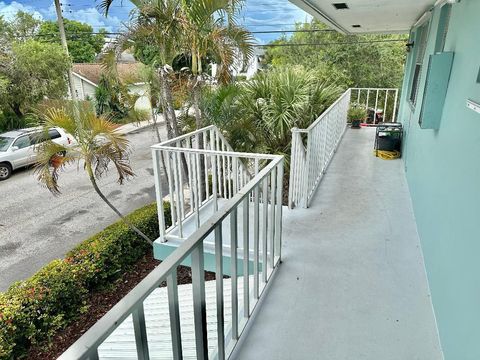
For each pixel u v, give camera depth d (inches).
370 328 72.5
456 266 63.6
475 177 58.7
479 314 48.9
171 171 123.7
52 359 132.3
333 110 207.0
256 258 77.4
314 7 159.2
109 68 207.6
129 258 187.5
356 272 92.5
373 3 148.8
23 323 131.7
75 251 172.7
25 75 397.7
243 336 69.8
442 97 95.7
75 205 285.4
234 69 199.9
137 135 528.4
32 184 337.1
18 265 200.1
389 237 111.5
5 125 422.0
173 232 130.6
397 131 212.2
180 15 182.4
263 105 243.3
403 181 168.1
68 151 182.7
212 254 118.4
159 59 219.3
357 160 208.1
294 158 133.0
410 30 259.3
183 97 211.9
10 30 474.9
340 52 653.9
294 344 68.2
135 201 291.7
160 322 90.9
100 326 29.7
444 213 78.6
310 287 86.4
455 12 99.7
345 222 122.8
